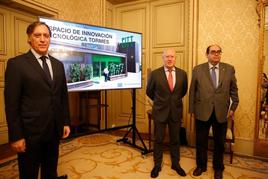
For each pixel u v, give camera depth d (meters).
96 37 2.90
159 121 2.41
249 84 3.02
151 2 4.06
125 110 4.45
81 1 4.27
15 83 1.40
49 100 1.53
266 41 2.84
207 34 3.23
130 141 3.56
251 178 2.34
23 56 1.48
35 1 3.40
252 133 3.04
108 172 2.45
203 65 2.37
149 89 2.52
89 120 4.37
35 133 1.49
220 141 2.32
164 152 3.10
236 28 3.05
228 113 2.29
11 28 3.39
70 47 2.71
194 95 2.39
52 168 1.75
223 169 2.37
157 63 4.07
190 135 3.44
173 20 3.87
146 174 2.42
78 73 2.78
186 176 2.37
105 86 2.99
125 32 3.13
